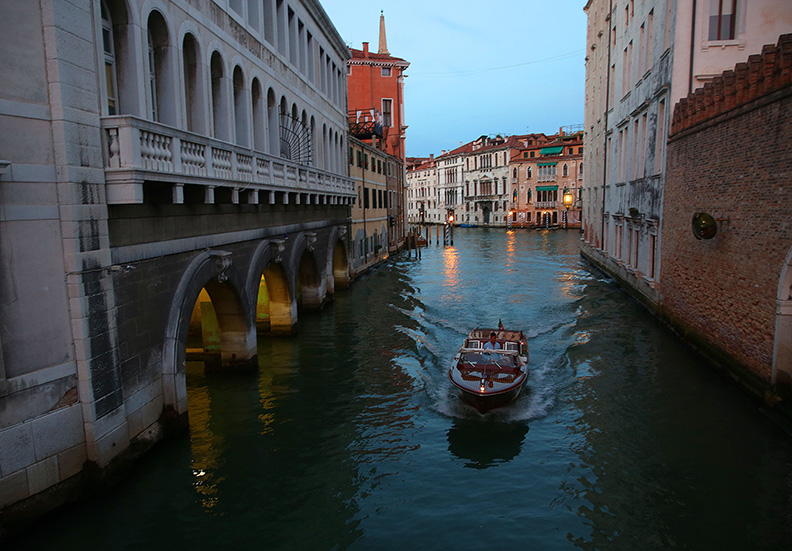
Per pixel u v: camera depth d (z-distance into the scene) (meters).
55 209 6.87
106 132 7.50
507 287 26.23
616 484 8.47
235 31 12.49
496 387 11.09
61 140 6.78
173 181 8.32
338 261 25.69
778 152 10.03
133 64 8.30
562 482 8.60
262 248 13.74
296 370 13.75
